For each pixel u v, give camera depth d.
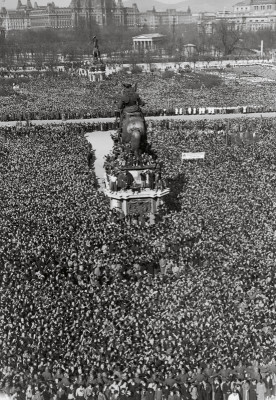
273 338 58.53
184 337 58.59
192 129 168.00
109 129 178.00
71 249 79.44
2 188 106.94
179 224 88.50
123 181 99.94
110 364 54.84
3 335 59.72
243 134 157.50
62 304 65.38
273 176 113.69
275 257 75.38
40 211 94.06
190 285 69.00
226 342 57.53
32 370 54.59
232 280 69.75
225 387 52.34
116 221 91.94
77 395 51.88
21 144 146.75
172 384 52.41
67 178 113.44
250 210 93.56
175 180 113.00
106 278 72.38
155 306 65.25
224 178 113.50
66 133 161.50
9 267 74.25
